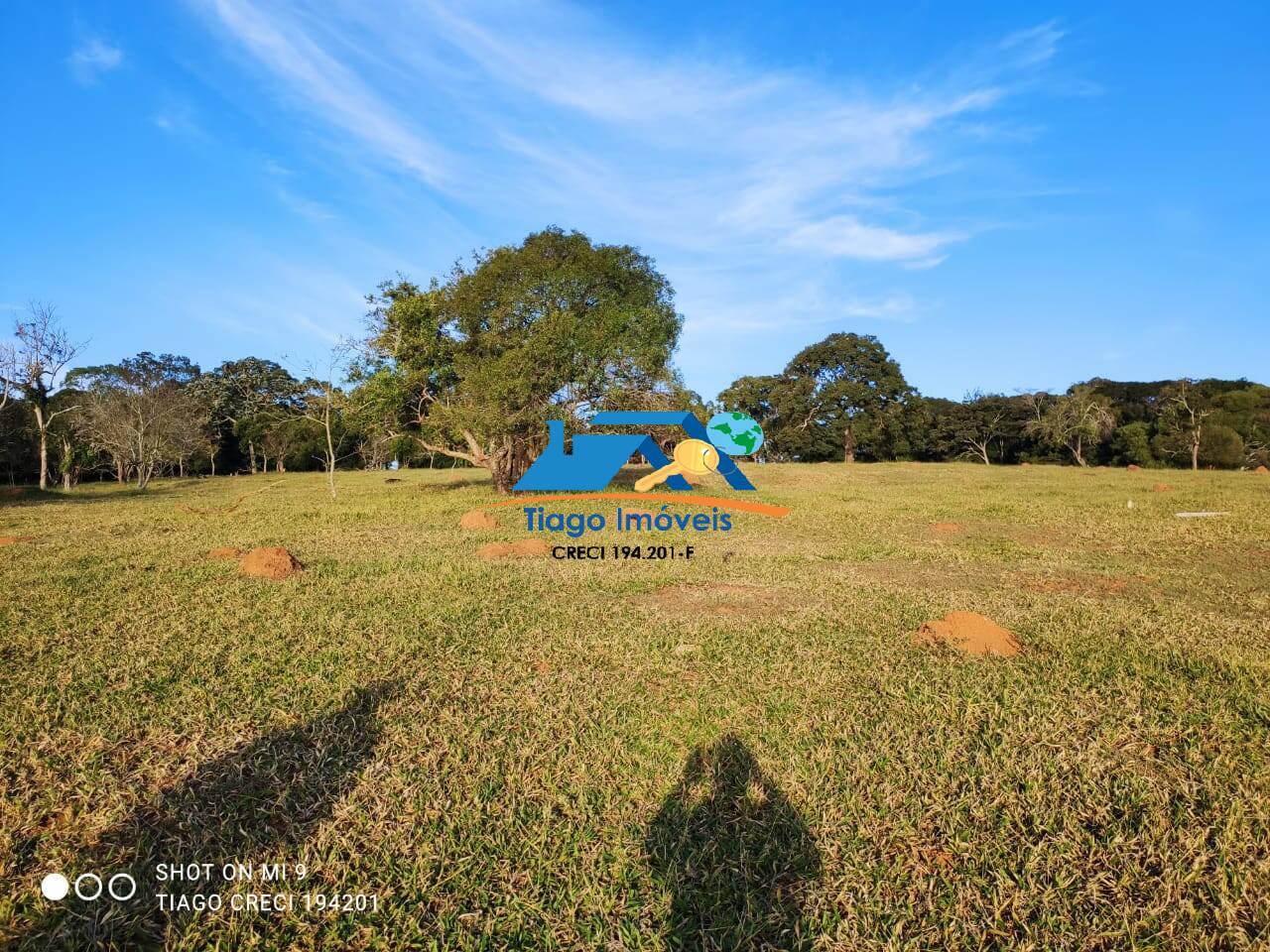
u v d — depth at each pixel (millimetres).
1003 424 51250
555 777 3689
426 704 4621
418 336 20109
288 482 31828
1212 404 41344
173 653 5590
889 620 6742
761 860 3023
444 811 3377
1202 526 13234
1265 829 3229
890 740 4172
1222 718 4430
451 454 21906
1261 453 39844
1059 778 3709
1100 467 41375
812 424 50500
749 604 7430
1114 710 4590
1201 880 2910
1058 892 2844
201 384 52250
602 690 4918
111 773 3682
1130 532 12711
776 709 4609
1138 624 6633
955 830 3266
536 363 18219
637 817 3344
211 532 12789
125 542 11281
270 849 3082
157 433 32438
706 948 2574
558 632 6289
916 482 26484
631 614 6938
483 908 2768
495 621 6656
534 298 19297
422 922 2709
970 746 4102
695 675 5230
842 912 2770
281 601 7266
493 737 4164
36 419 32625
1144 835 3172
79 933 2602
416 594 7664
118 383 40938
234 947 2607
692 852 3064
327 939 2604
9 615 6645
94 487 31766
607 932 2639
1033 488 23328
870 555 10438
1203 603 7629
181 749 3980
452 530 13047
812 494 20719
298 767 3783
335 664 5359
